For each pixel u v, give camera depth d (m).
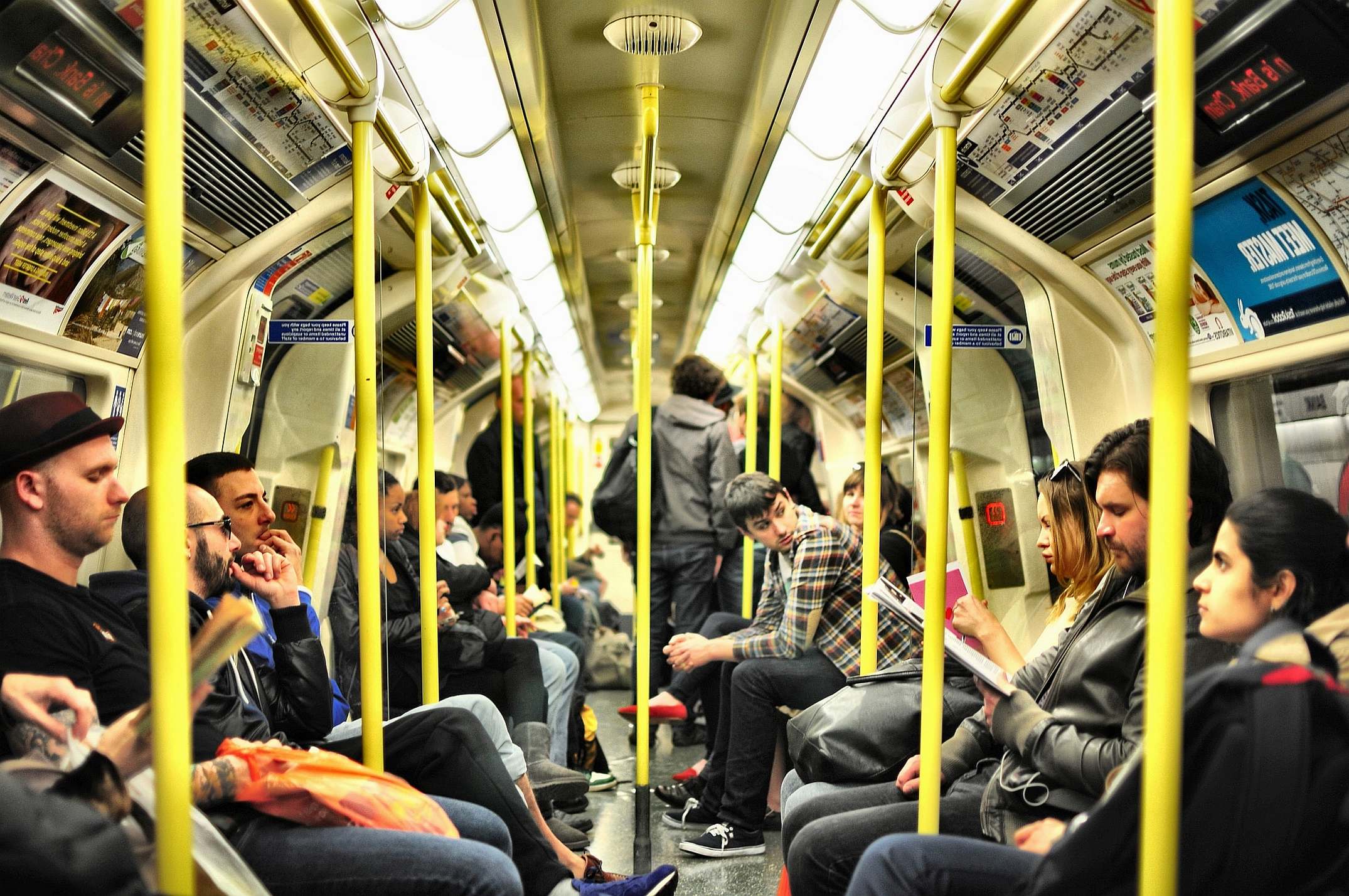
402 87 3.16
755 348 6.37
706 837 3.90
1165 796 1.38
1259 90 2.42
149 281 1.46
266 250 3.53
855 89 3.35
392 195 3.59
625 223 5.61
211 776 2.02
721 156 4.50
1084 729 2.06
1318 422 2.79
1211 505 2.07
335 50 2.40
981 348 3.58
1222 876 1.43
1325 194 2.54
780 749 4.09
